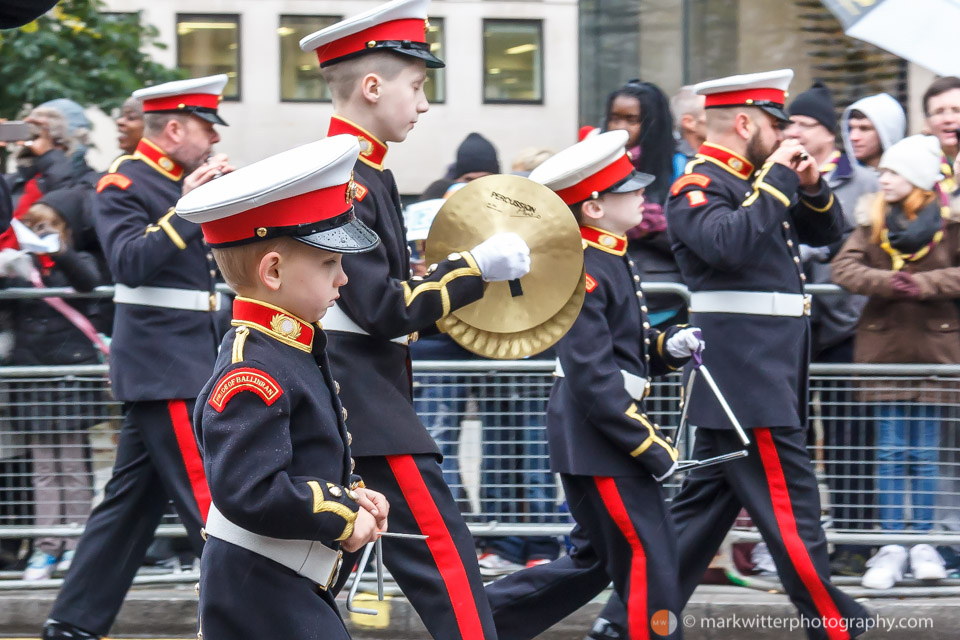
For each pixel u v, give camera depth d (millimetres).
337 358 13758
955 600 19734
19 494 20672
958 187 20375
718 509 17766
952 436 19797
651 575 16000
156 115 18078
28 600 19875
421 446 13961
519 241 13711
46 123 21625
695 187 17312
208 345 17922
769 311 17219
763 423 16969
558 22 56719
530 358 21172
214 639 10805
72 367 20500
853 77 32812
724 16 32531
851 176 22328
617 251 16266
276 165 10711
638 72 32562
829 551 20781
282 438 10438
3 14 9672
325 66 14227
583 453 16109
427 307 13344
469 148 23688
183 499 17391
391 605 19547
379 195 13828
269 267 10672
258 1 54219
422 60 14094
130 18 47406
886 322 19922
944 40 24594
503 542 20922
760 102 17344
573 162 16031
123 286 17828
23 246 20281
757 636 19484
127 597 19891
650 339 16719
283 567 10781
